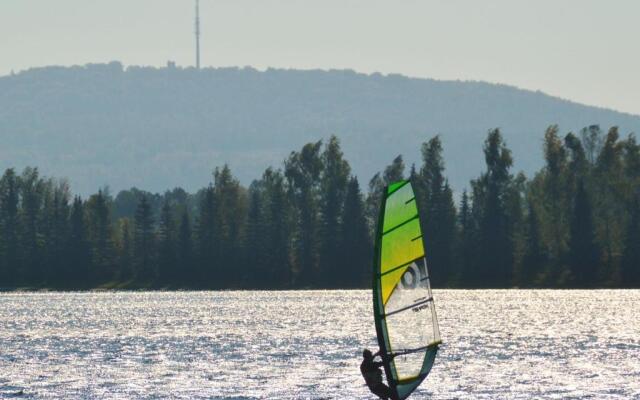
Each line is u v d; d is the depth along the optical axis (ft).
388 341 606.14
